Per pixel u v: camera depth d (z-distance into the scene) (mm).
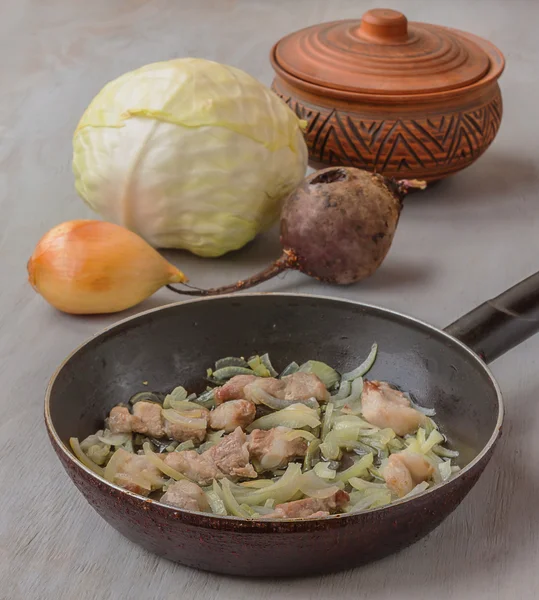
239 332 1037
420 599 880
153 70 1146
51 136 1437
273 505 899
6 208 1280
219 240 1168
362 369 1016
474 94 1225
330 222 1111
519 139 1431
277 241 1231
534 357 1078
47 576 893
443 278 1175
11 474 967
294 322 1038
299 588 885
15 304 1144
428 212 1277
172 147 1124
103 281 1096
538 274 1023
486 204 1293
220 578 891
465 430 955
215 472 924
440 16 1813
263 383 992
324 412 986
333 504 897
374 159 1229
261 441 941
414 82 1207
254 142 1140
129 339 1008
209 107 1125
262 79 1579
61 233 1101
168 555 877
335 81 1213
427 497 849
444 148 1228
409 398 995
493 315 996
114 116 1136
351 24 1291
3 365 1069
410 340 1010
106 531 925
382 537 853
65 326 1115
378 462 945
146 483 914
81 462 911
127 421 962
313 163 1274
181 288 1156
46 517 934
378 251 1128
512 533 923
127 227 1173
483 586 889
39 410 1024
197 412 974
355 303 1025
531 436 1000
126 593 882
